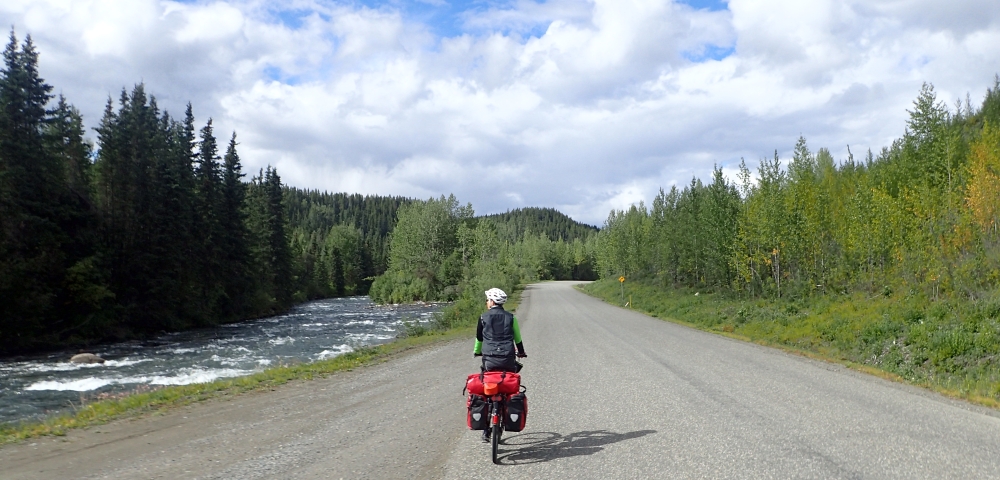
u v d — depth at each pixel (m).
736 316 27.11
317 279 87.25
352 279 102.56
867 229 27.33
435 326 29.67
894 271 24.75
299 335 31.27
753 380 10.54
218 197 49.38
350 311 54.88
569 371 12.05
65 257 30.78
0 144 28.27
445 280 68.00
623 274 73.62
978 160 24.53
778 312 26.08
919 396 8.97
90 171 37.62
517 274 90.06
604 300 56.41
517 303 48.47
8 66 29.89
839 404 8.27
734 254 36.94
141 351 25.25
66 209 31.64
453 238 74.94
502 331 6.16
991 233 21.09
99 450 6.37
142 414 8.53
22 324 26.97
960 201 23.39
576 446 6.22
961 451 5.75
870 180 33.22
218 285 43.59
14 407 13.23
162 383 16.66
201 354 23.47
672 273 52.53
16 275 26.70
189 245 42.12
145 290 36.12
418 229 72.88
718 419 7.33
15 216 28.06
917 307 18.81
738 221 35.78
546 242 146.88
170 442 6.68
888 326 16.64
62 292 30.08
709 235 41.03
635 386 10.00
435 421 7.70
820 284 30.39
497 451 5.89
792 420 7.23
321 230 161.25
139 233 37.84
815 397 8.83
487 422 5.90
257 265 53.91
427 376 12.13
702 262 44.69
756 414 7.61
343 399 9.55
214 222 46.50
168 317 36.66
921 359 13.68
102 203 36.62
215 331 35.84
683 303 38.19
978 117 43.47
